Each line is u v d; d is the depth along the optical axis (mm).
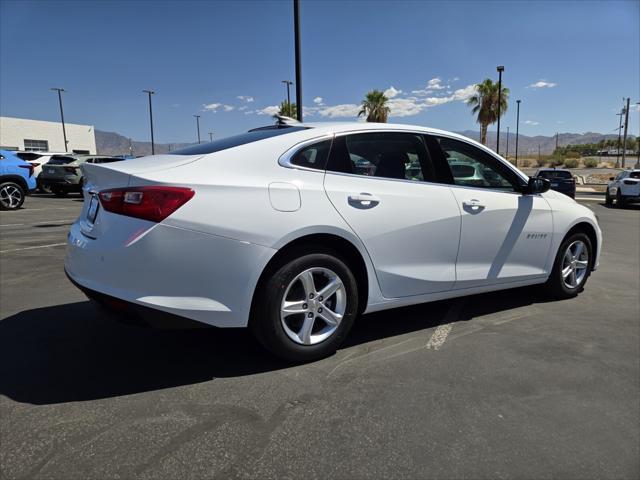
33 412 2512
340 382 2906
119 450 2191
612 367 3170
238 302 2832
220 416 2500
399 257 3418
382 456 2186
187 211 2674
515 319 4133
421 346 3496
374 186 3330
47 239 8133
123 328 3781
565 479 2055
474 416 2539
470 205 3773
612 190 18859
